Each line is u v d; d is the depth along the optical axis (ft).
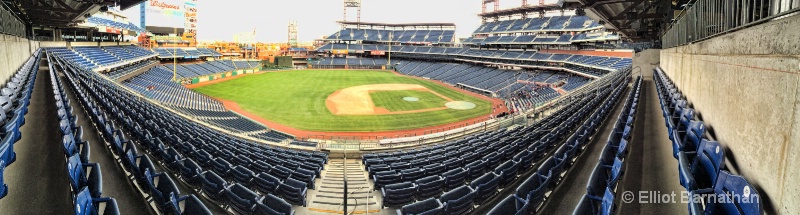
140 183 25.46
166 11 305.53
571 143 35.40
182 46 293.43
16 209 20.07
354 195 35.58
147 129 49.55
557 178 28.35
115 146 32.14
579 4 67.72
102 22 166.91
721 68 25.35
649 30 103.71
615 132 33.32
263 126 110.01
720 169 16.94
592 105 66.28
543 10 260.83
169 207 21.42
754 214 12.55
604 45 200.64
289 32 527.40
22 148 29.60
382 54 344.90
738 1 23.00
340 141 84.89
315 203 33.12
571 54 204.85
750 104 18.19
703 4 35.78
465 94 184.14
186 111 104.17
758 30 17.34
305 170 40.52
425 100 162.71
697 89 35.96
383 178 36.68
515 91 177.99
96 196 19.49
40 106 46.26
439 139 82.12
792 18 13.38
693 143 24.44
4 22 57.06
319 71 290.56
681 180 18.38
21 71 61.21
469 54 271.69
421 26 361.51
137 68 167.53
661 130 37.65
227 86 197.16
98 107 52.11
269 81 220.64
